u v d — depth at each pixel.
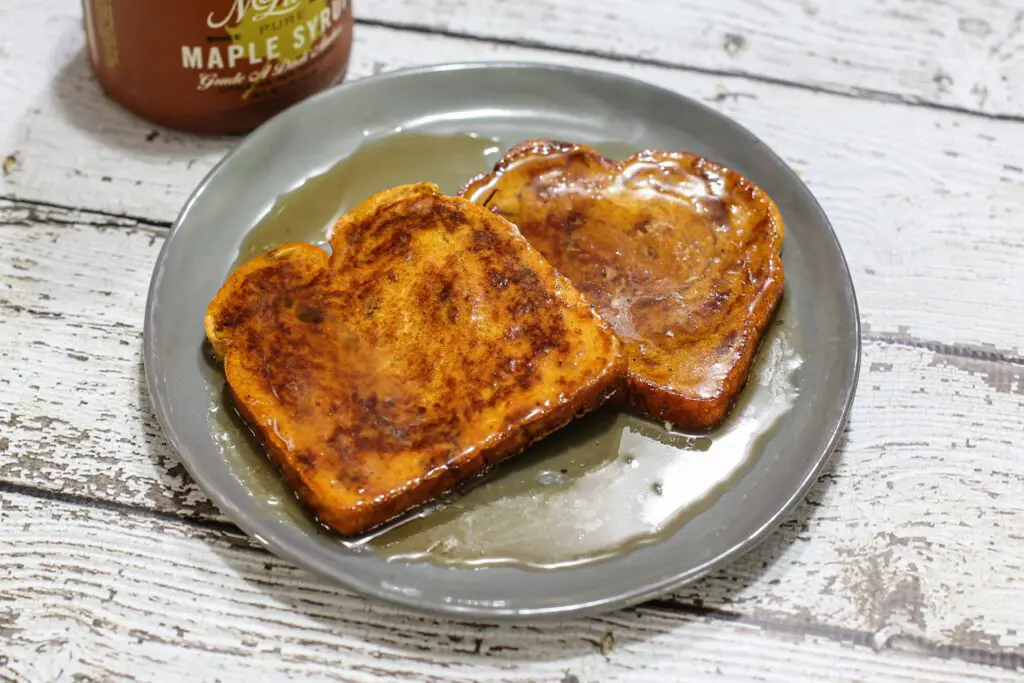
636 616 0.53
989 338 0.61
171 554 0.54
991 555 0.55
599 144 0.64
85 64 0.67
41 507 0.55
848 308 0.58
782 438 0.56
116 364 0.58
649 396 0.56
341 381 0.54
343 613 0.53
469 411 0.54
